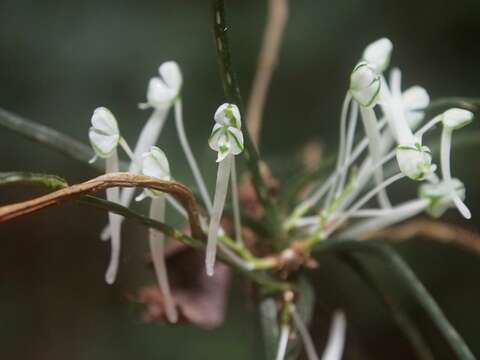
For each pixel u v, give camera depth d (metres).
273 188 0.19
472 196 0.29
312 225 0.18
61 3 0.33
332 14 0.33
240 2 0.33
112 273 0.16
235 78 0.16
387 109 0.17
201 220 0.16
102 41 0.33
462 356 0.17
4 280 0.33
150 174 0.15
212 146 0.15
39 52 0.33
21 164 0.32
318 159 0.23
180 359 0.29
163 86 0.17
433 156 0.18
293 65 0.32
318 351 0.20
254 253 0.18
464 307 0.29
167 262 0.19
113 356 0.31
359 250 0.17
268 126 0.32
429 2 0.33
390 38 0.33
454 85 0.32
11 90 0.33
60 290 0.33
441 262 0.29
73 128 0.32
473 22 0.32
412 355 0.28
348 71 0.32
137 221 0.15
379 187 0.17
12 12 0.34
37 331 0.32
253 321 0.19
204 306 0.19
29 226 0.33
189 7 0.33
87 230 0.33
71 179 0.32
